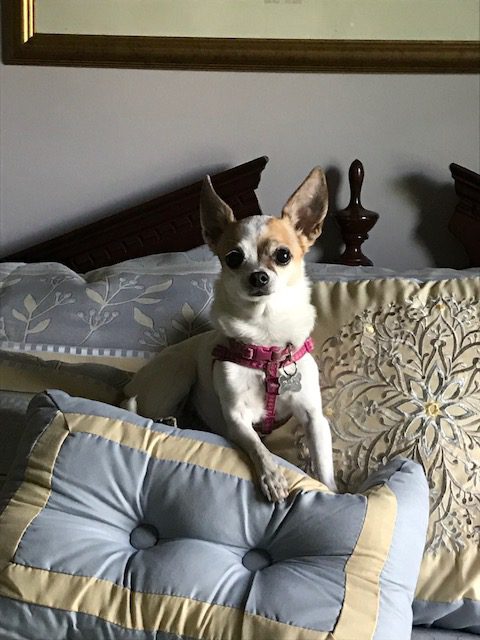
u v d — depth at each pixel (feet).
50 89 5.59
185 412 4.59
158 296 4.81
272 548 3.30
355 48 5.35
